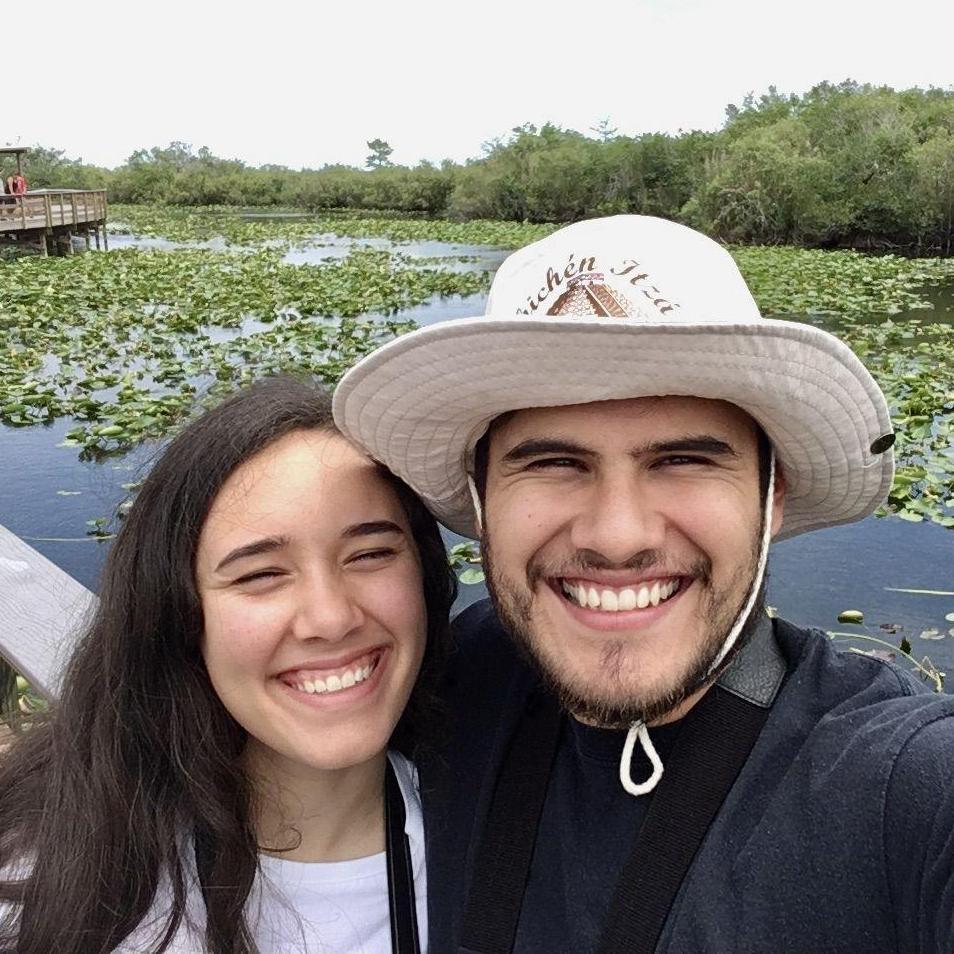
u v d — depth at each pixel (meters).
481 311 6.18
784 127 12.10
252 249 11.30
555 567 0.50
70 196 10.84
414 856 0.61
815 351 0.47
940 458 2.88
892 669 0.53
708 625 0.49
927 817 0.43
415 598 0.59
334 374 4.05
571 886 0.52
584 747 0.53
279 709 0.57
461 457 0.57
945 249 10.51
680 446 0.48
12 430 3.53
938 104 12.35
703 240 0.52
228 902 0.57
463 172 19.97
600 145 15.99
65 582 1.00
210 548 0.56
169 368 4.28
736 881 0.47
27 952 0.58
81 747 0.61
